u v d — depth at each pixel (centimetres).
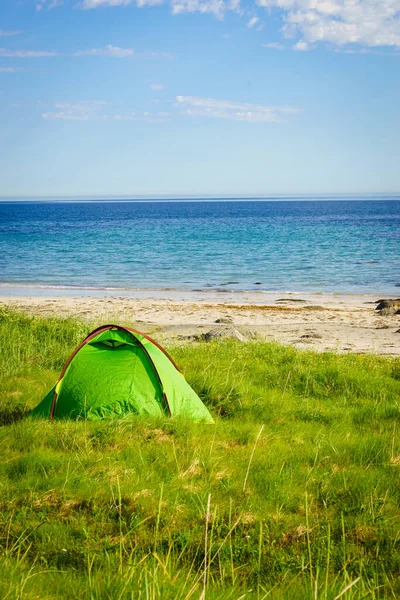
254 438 802
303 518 570
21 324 1526
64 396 869
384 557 508
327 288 3319
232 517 562
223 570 474
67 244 6109
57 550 496
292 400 1043
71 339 1460
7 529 523
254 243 6053
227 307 2594
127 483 621
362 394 1119
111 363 884
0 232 8181
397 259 4591
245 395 1024
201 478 657
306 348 1617
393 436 816
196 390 1025
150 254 5091
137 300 2800
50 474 639
